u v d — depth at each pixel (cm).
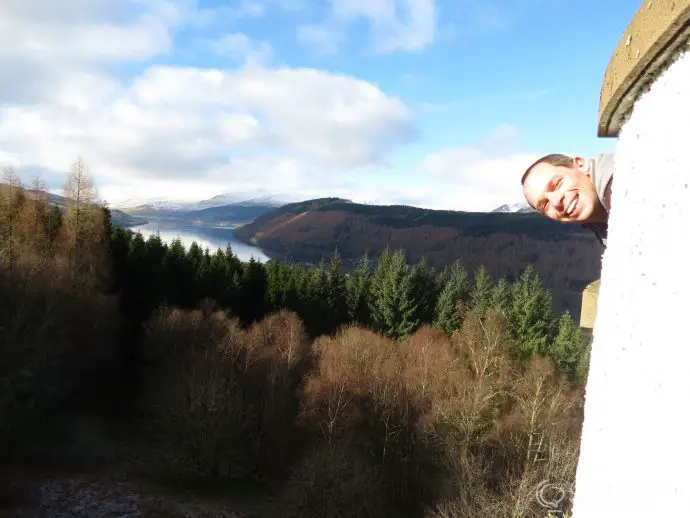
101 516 2412
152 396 3591
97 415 3531
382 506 2533
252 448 3097
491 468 2325
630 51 162
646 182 161
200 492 2825
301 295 5062
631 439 161
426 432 2656
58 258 3547
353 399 2978
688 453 133
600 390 186
